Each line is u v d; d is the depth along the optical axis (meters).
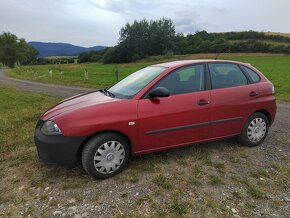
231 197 3.85
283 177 4.39
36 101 11.70
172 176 4.39
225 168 4.67
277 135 6.37
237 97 5.22
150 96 4.50
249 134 5.50
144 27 92.50
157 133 4.57
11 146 5.77
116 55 91.00
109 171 4.35
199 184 4.16
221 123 5.11
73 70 45.62
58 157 4.16
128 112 4.34
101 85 19.03
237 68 5.53
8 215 3.56
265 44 81.56
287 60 57.56
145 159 4.94
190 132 4.85
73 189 4.09
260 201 3.77
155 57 86.25
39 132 4.40
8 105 10.70
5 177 4.50
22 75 37.00
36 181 4.33
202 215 3.48
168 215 3.48
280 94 13.27
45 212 3.61
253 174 4.45
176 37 99.38
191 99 4.79
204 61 5.23
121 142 4.39
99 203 3.76
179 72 4.91
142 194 3.93
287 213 3.53
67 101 4.94
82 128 4.09
